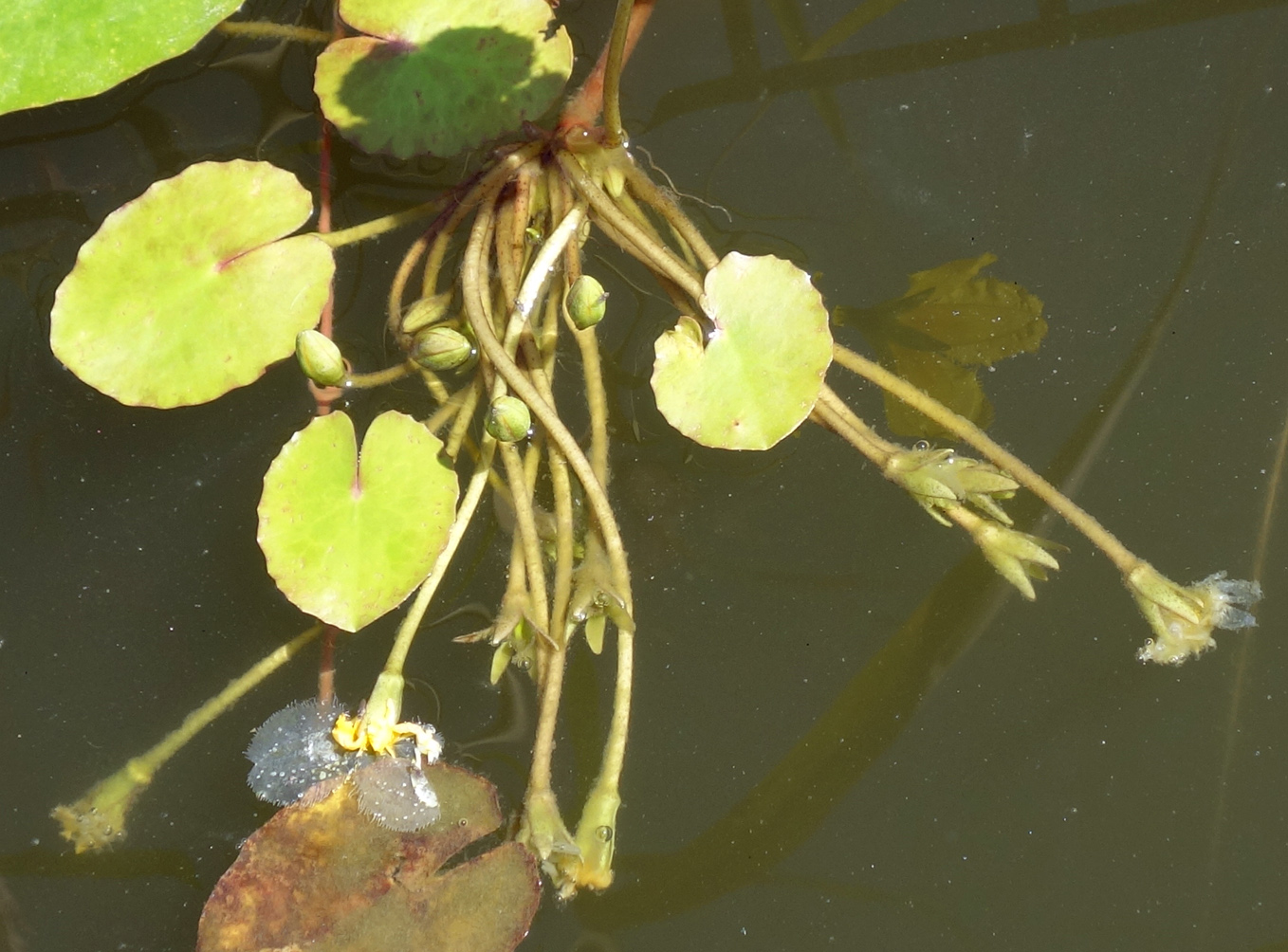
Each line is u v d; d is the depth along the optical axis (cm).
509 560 61
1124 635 62
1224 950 61
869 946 61
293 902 58
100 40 61
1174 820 61
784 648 62
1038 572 60
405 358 62
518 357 61
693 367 60
